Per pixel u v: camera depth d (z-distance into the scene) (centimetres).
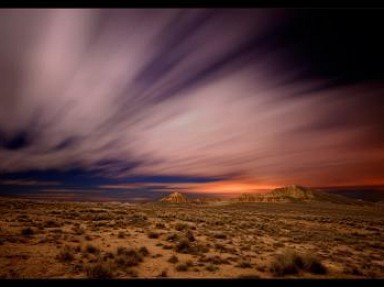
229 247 2006
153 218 3834
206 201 15250
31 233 1964
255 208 10694
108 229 2462
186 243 1830
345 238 3066
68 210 4125
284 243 2469
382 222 5956
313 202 17025
